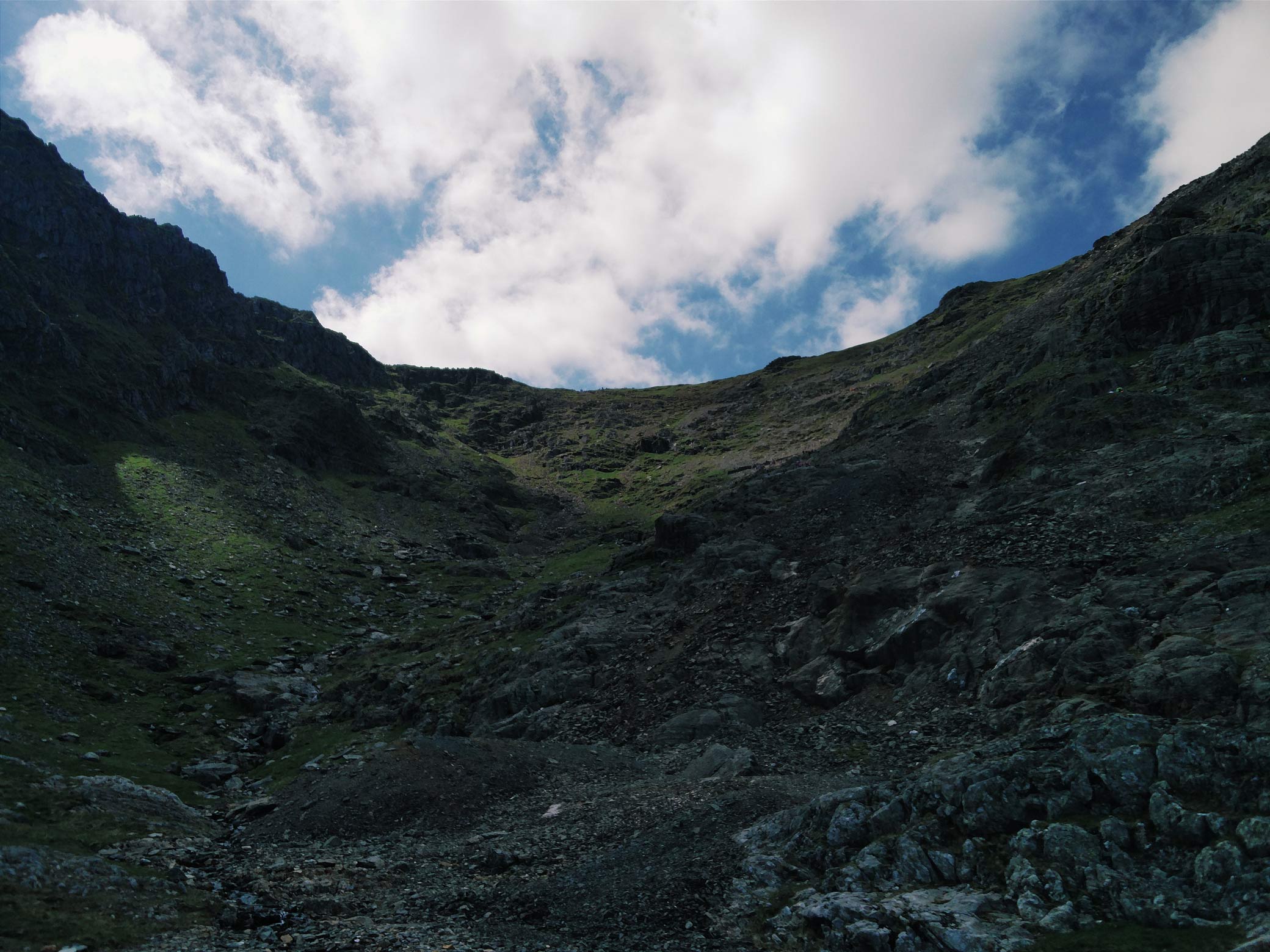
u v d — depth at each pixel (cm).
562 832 3108
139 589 8594
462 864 2948
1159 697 2633
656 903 2350
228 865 2998
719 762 3666
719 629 5269
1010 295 19812
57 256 14275
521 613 7712
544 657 5806
